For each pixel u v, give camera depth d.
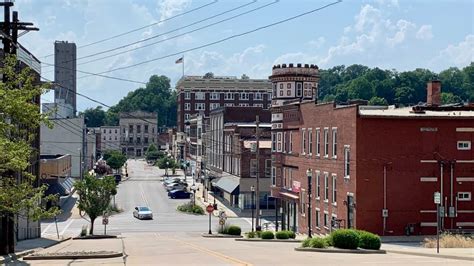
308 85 67.06
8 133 23.64
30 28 30.19
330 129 48.69
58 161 82.00
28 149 23.56
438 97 49.59
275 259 24.05
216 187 95.94
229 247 33.12
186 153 149.00
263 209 80.25
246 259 24.11
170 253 28.06
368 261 22.92
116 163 131.50
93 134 155.00
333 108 47.94
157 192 102.38
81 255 25.78
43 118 25.08
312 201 53.38
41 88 24.95
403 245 37.06
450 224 42.97
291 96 66.75
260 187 80.50
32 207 24.50
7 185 23.50
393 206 42.72
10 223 29.47
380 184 42.66
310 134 54.50
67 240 47.94
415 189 42.88
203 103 163.88
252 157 80.62
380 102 131.50
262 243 38.88
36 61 51.16
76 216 73.88
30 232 50.81
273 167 66.12
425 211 42.84
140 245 35.81
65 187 86.25
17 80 24.48
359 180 42.53
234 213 77.69
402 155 42.81
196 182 118.44
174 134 181.50
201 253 27.89
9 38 28.55
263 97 164.00
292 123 60.00
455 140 43.22
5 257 26.83
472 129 43.22
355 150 42.75
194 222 68.75
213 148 104.88
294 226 59.59
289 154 61.00
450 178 43.09
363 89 151.62
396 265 21.05
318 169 51.94
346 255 26.62
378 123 42.69
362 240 29.88
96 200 54.81
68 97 135.75
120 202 88.81
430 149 43.00
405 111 46.81
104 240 45.25
